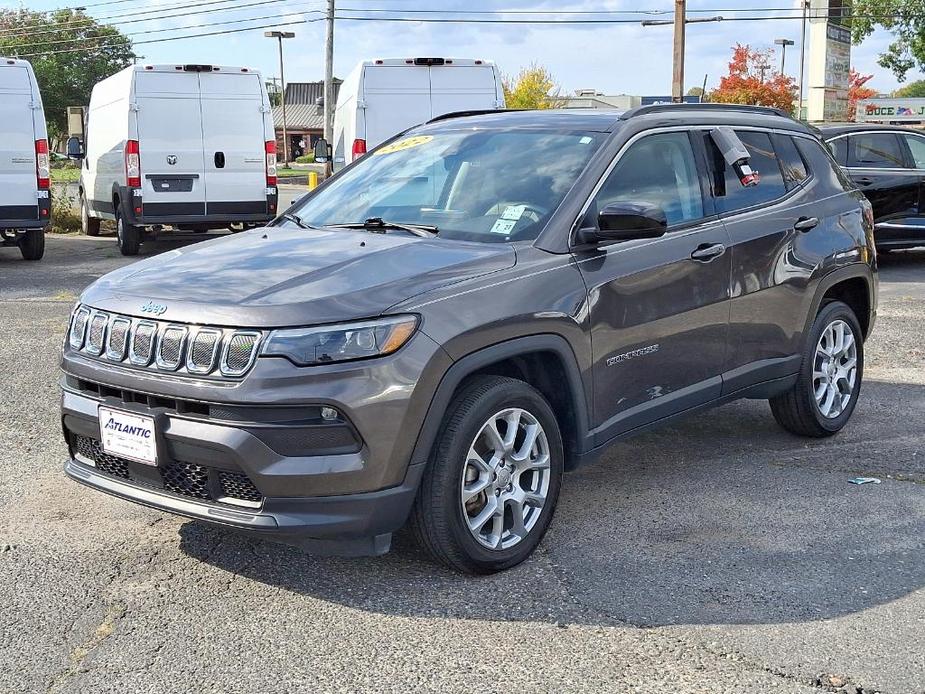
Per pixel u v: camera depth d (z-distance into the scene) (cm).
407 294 370
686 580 395
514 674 325
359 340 353
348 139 1494
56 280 1241
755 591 385
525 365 425
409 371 358
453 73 1475
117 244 1683
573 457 435
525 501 409
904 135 1298
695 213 495
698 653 338
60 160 6456
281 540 362
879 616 365
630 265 446
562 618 363
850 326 595
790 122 592
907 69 4362
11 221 1361
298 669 329
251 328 350
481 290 386
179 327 362
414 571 402
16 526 450
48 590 386
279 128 8725
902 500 485
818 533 443
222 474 362
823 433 584
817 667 329
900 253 1502
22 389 698
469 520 387
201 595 382
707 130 520
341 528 356
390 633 352
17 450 561
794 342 551
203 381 354
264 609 371
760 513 468
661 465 541
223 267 399
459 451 376
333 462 351
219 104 1490
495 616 364
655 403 469
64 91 7531
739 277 505
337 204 499
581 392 425
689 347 481
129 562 412
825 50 3256
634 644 344
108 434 381
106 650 341
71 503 479
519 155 475
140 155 1449
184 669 328
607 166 455
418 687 317
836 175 607
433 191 477
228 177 1506
